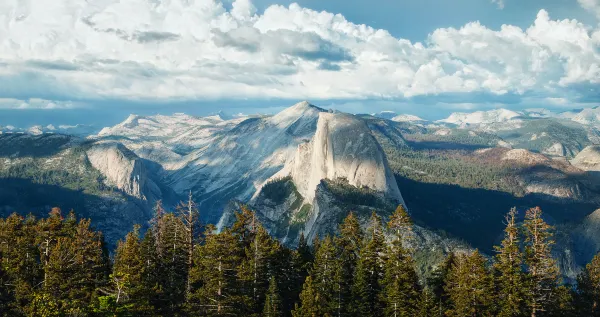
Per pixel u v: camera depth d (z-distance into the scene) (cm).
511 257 6631
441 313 6825
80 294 6178
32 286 6481
